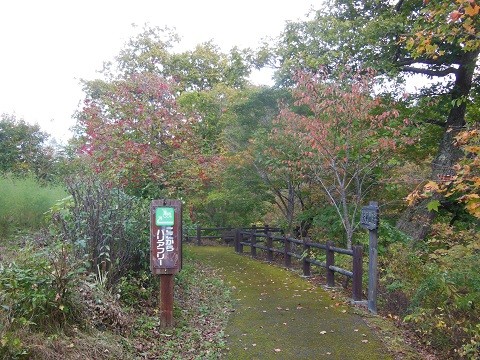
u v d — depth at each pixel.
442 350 4.80
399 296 6.08
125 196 6.62
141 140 8.65
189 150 9.25
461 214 10.91
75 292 4.24
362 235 8.77
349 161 8.88
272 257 11.27
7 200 8.98
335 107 8.11
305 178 10.51
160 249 5.18
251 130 12.05
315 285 8.00
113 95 9.12
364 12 11.85
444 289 5.28
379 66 9.93
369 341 4.98
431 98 10.89
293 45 11.64
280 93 11.66
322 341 5.01
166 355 4.41
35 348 3.44
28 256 4.54
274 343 4.96
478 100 12.02
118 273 5.72
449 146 10.36
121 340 4.30
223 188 14.09
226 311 6.32
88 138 9.40
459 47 9.88
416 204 10.60
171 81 9.93
